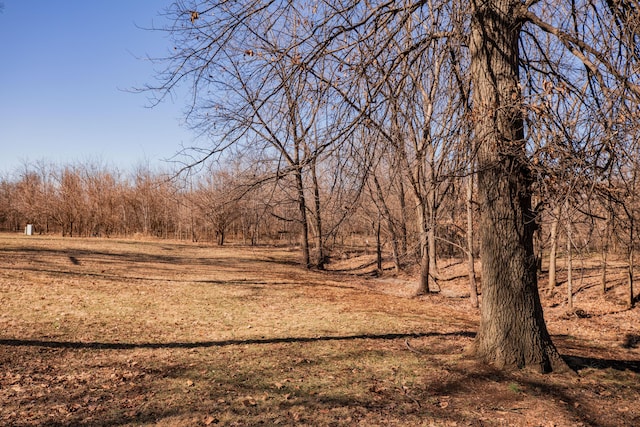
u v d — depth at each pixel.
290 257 35.44
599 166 4.23
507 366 6.67
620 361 8.12
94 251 28.09
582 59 4.91
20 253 22.66
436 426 5.07
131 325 9.98
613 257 17.08
